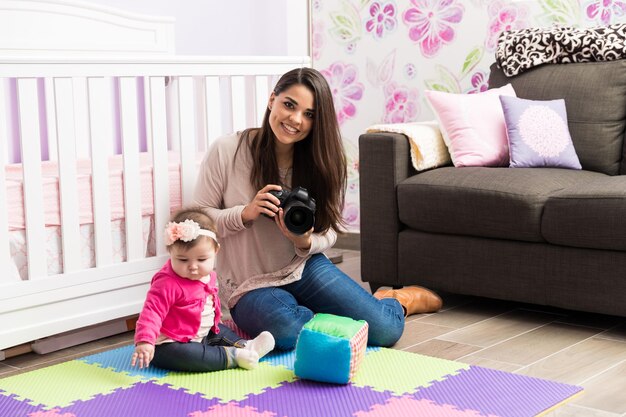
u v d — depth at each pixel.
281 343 2.18
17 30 3.22
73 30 3.38
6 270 2.18
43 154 3.47
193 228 1.98
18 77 2.16
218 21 4.14
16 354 2.30
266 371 2.04
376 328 2.25
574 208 2.41
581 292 2.45
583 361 2.15
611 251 2.39
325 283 2.27
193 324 2.05
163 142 2.53
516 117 2.88
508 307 2.75
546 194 2.51
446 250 2.71
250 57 2.74
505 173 2.66
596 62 3.05
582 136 2.96
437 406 1.79
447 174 2.73
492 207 2.56
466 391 1.89
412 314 2.67
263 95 2.82
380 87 3.80
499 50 3.22
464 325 2.53
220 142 2.33
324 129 2.21
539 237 2.51
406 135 2.84
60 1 3.32
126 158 2.45
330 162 2.24
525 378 1.98
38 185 2.24
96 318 2.40
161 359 2.04
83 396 1.89
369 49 3.81
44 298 2.27
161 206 2.54
